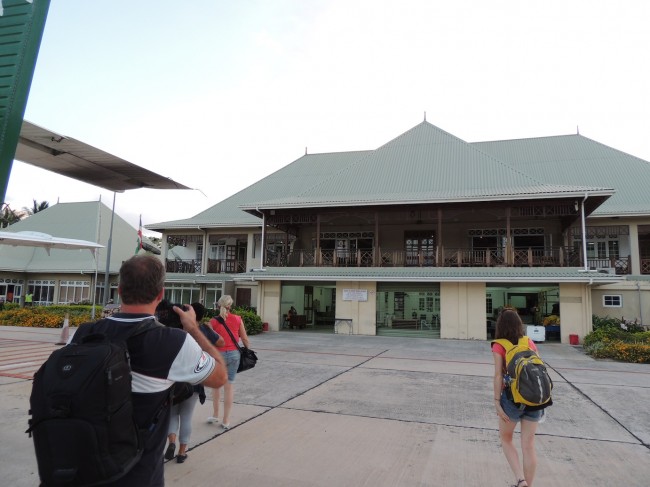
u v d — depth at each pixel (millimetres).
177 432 4840
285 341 17453
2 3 2311
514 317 4312
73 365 1761
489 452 5184
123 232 37719
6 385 8000
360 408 7137
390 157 26281
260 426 5996
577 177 24719
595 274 18203
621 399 8195
